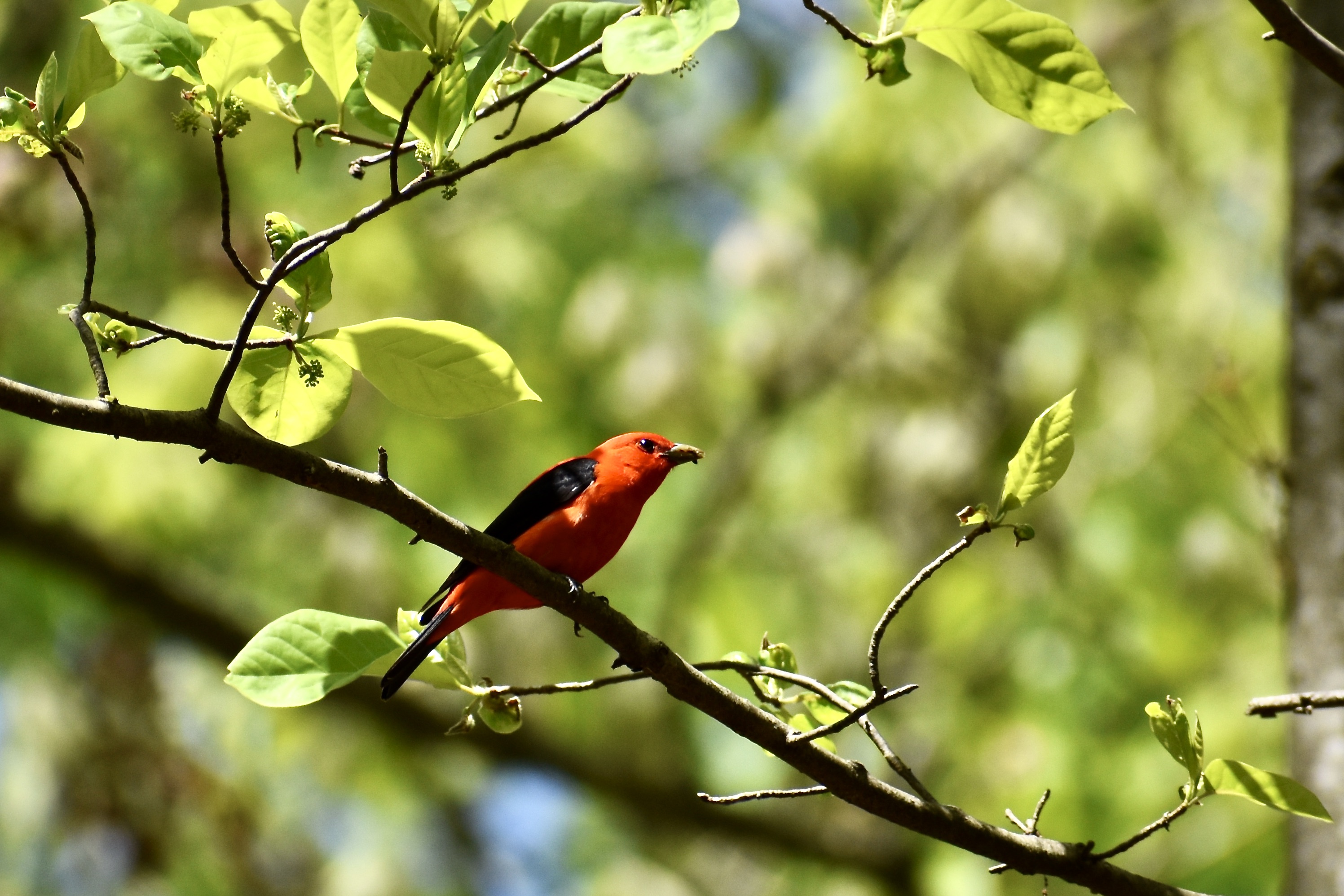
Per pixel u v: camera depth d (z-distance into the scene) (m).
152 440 4.08
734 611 13.36
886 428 13.91
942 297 13.80
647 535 14.31
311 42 3.99
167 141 12.59
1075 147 13.20
